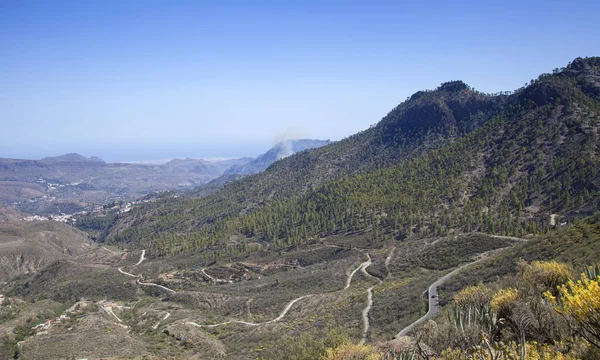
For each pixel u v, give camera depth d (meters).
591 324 7.69
